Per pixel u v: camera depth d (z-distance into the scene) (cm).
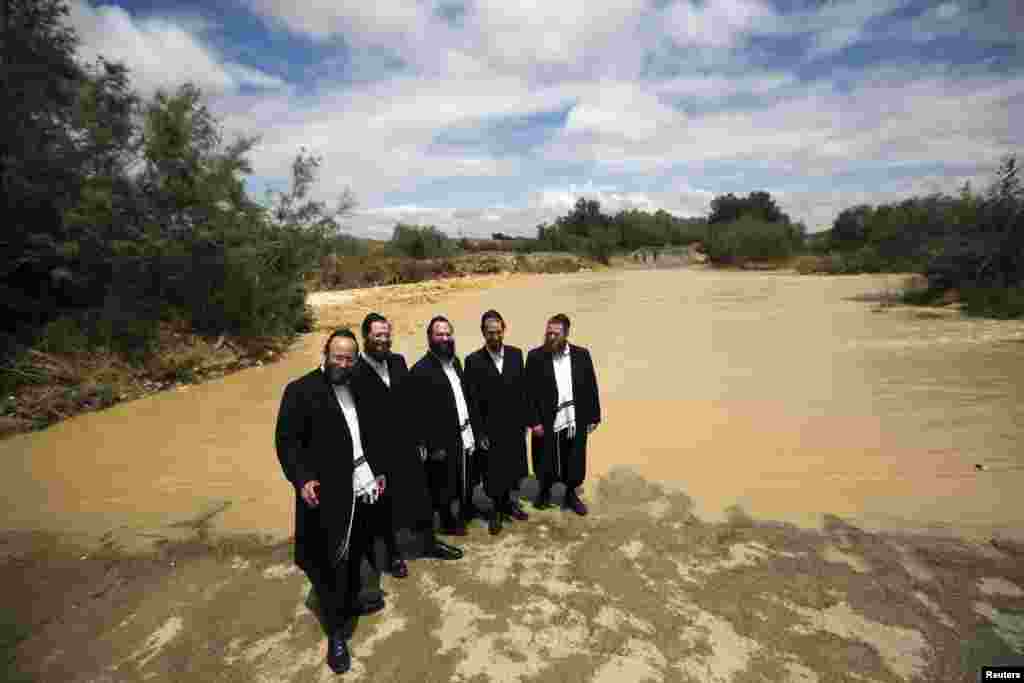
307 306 1559
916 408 668
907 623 300
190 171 1104
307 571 296
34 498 523
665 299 2019
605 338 1241
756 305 1734
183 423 755
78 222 941
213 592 361
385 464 331
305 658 293
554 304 1967
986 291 1355
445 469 399
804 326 1281
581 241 6134
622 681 266
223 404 849
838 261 3172
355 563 321
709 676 267
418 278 3434
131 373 930
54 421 779
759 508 441
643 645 290
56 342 886
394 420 355
